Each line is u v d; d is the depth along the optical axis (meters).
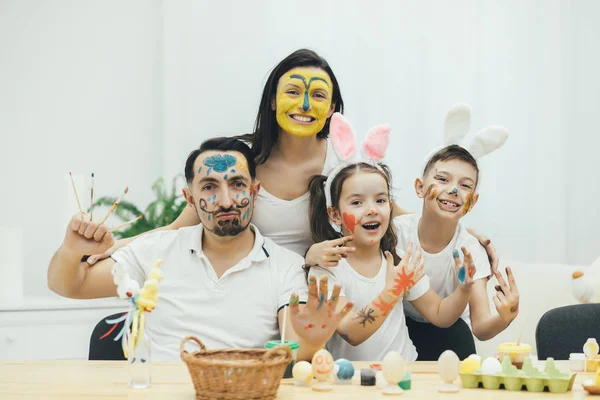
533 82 3.49
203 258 2.02
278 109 2.17
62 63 3.73
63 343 2.98
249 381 1.31
